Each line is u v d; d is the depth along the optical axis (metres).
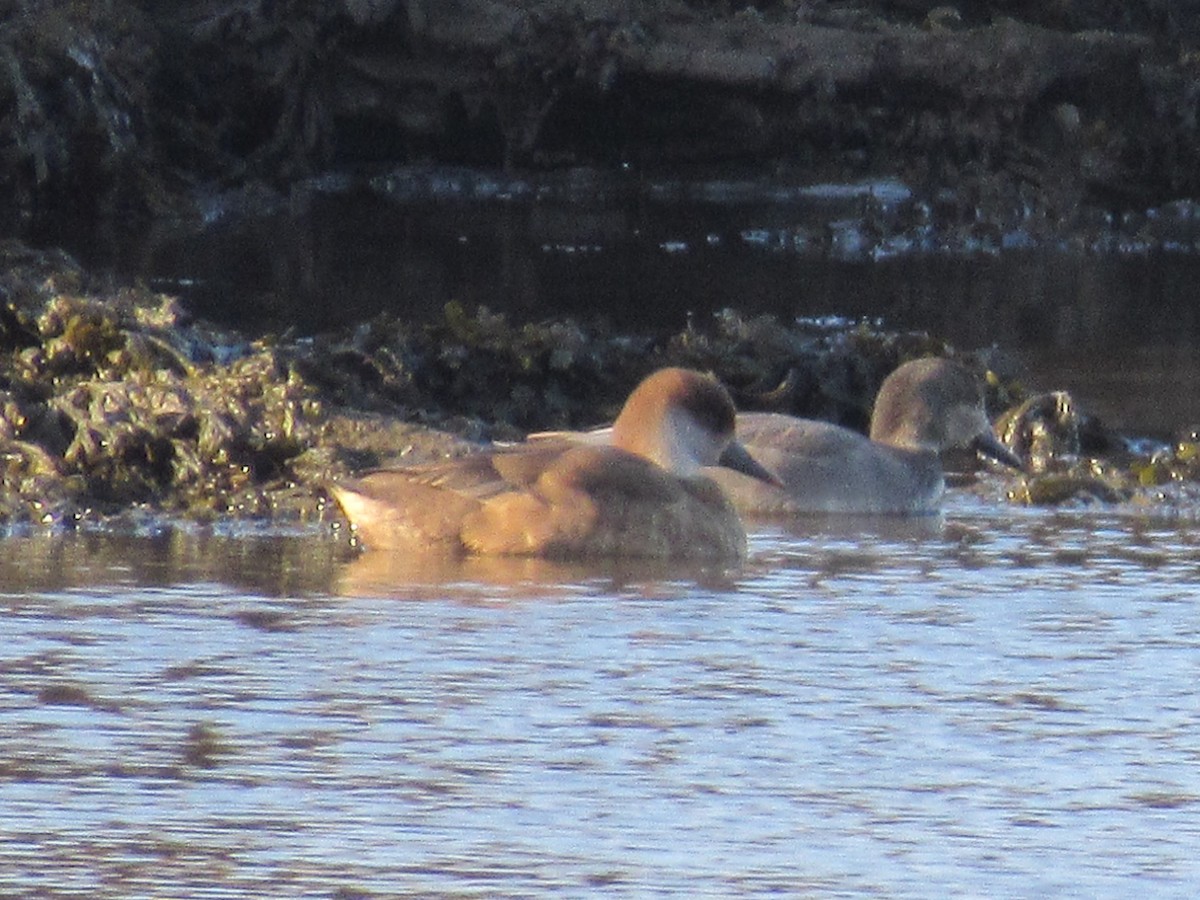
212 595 37.06
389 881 25.05
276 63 99.50
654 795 27.80
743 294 76.06
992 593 38.53
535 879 25.17
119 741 29.38
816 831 26.70
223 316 67.12
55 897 24.47
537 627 35.38
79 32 93.25
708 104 101.38
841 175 101.12
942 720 30.91
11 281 50.91
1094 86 99.50
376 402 50.66
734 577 39.56
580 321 67.00
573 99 101.50
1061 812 27.45
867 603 37.59
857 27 102.94
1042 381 61.41
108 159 92.38
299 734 29.80
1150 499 48.44
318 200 98.25
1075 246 93.81
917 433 49.47
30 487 43.69
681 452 42.84
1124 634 35.66
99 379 47.31
